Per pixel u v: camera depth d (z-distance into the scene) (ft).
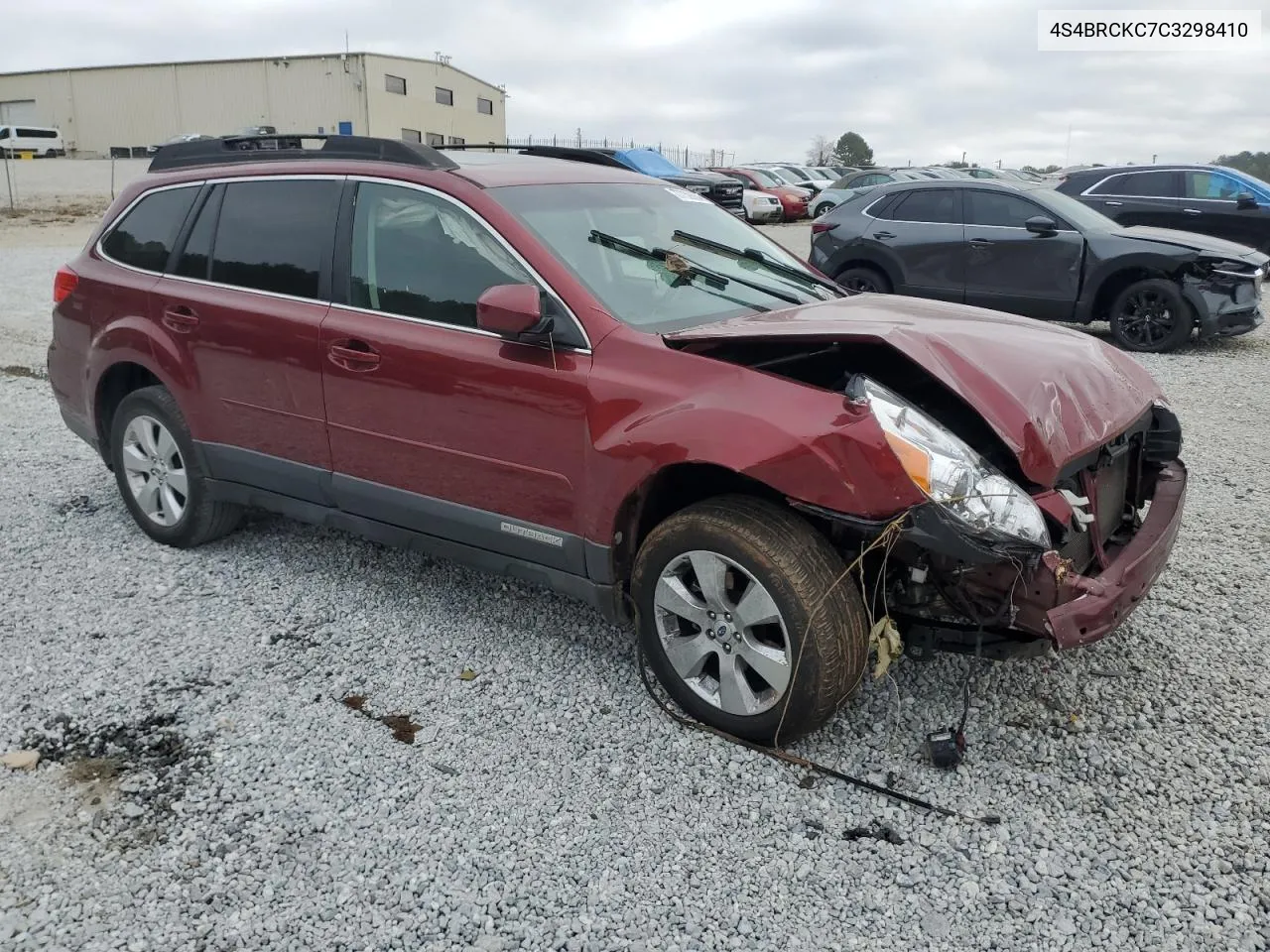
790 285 13.73
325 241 13.29
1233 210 43.91
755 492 10.85
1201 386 27.32
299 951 8.05
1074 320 33.47
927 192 35.88
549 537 11.52
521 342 11.26
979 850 9.11
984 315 12.78
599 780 10.12
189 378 14.62
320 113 182.50
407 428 12.38
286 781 10.11
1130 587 9.85
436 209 12.41
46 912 8.41
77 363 16.31
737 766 10.31
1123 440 11.25
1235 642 12.70
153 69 188.34
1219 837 9.21
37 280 47.75
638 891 8.66
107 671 12.22
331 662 12.45
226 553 15.83
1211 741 10.64
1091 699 11.43
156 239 15.38
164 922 8.32
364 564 15.39
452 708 11.44
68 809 9.70
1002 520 9.20
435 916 8.40
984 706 11.30
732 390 10.09
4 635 13.14
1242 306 31.37
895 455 9.14
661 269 12.46
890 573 10.49
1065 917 8.32
